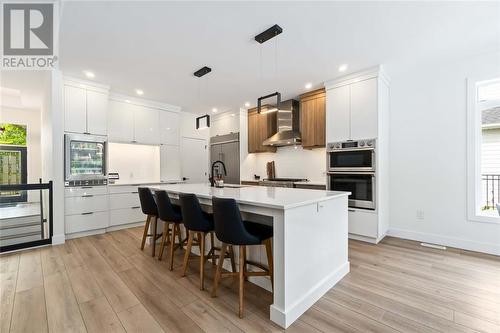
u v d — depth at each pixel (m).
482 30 2.46
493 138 3.12
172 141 5.34
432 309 1.82
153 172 5.38
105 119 4.06
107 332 1.60
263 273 1.97
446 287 2.14
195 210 2.19
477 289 2.10
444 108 3.26
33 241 3.27
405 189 3.59
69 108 3.67
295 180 4.78
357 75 3.51
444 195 3.27
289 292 1.72
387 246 3.25
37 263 2.75
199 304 1.93
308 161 4.86
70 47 2.76
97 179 3.96
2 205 3.27
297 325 1.66
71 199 3.68
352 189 3.57
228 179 5.91
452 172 3.20
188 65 3.27
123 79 3.80
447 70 3.23
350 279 2.32
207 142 6.48
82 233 3.84
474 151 3.04
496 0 1.99
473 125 3.04
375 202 3.34
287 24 2.34
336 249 2.34
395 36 2.58
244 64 3.25
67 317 1.75
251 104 5.33
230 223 1.81
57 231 3.46
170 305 1.91
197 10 2.11
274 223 1.76
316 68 3.39
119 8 2.07
